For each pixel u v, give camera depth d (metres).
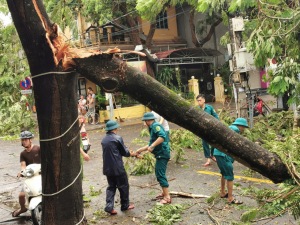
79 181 2.85
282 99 12.98
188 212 4.93
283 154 2.61
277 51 6.20
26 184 4.72
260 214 4.61
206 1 6.86
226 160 5.09
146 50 19.78
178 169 7.46
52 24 2.52
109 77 2.49
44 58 2.51
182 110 2.47
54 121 2.62
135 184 6.60
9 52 13.37
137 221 4.78
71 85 2.65
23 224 4.96
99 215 5.07
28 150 5.13
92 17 18.22
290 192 3.01
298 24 5.91
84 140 8.88
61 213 2.76
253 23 8.86
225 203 5.17
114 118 18.17
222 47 25.36
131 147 10.49
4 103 14.40
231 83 9.98
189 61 23.06
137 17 23.33
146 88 2.49
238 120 5.42
